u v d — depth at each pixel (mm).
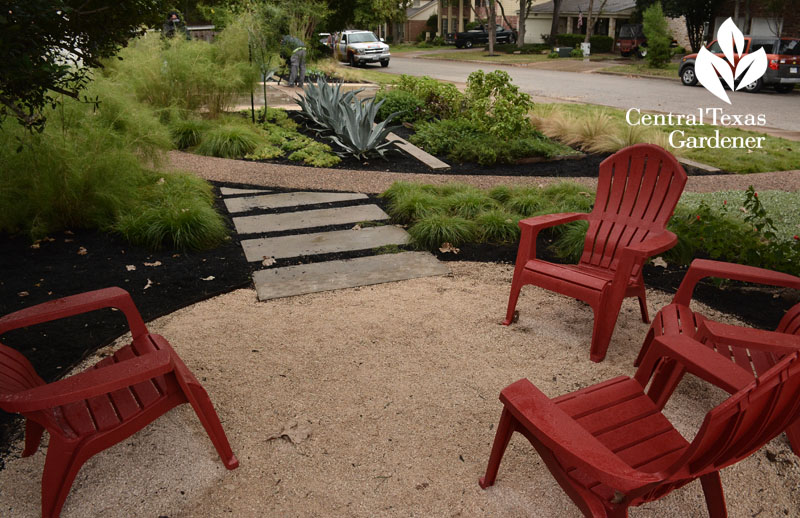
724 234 4953
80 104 5789
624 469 1733
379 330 3830
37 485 2477
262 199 6809
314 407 3002
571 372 3367
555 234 5805
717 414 1464
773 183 8023
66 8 2820
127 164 5762
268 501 2387
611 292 3395
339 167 8492
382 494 2430
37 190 5312
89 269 4758
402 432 2816
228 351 3549
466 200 6258
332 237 5598
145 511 2334
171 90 10406
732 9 27375
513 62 30359
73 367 3357
